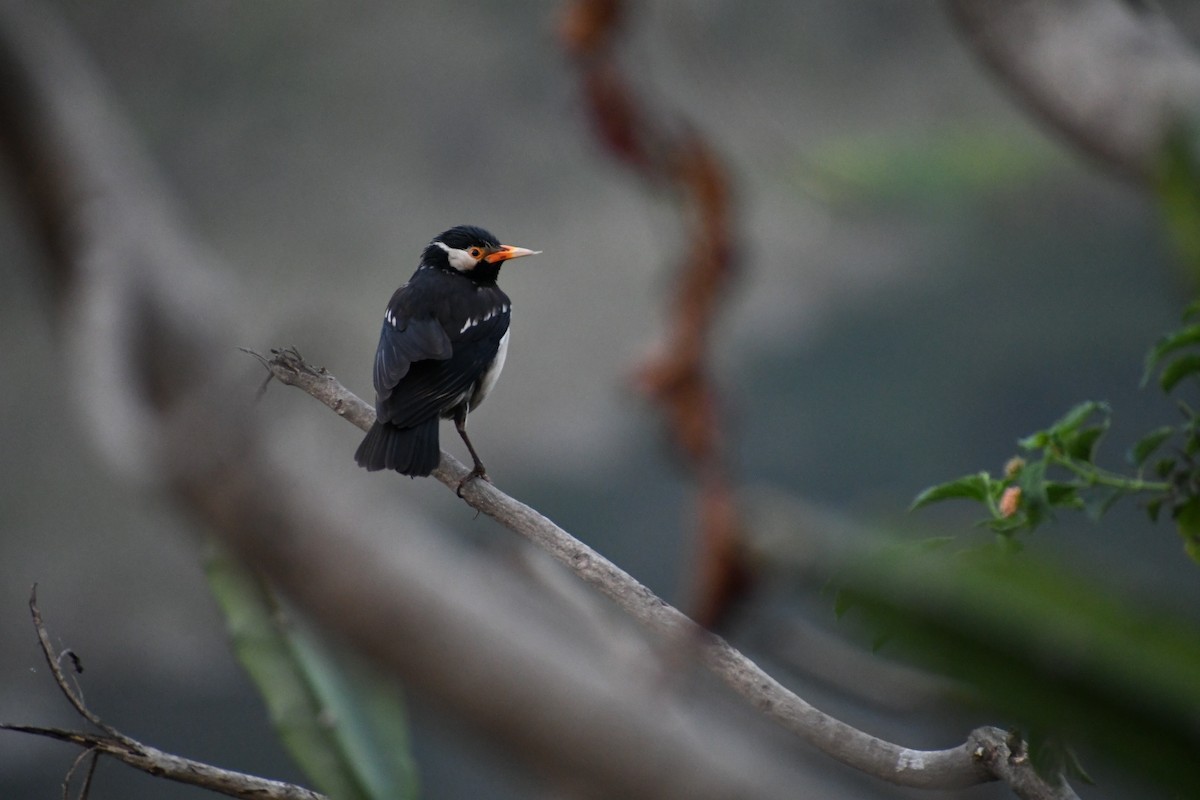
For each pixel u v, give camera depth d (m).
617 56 6.53
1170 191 1.92
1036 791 3.46
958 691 1.51
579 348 55.53
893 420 46.69
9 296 49.84
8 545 46.19
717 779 1.46
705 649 3.09
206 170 56.94
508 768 1.51
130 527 46.34
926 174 41.69
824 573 1.37
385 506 1.64
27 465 47.38
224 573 4.07
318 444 1.67
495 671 1.50
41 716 38.31
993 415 46.06
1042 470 4.05
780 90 56.62
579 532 46.88
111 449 1.64
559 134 59.06
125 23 56.41
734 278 6.17
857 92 56.72
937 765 3.51
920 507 4.18
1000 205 43.41
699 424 5.55
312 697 4.07
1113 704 1.27
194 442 1.62
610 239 58.09
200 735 38.19
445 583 1.58
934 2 56.16
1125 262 44.59
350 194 58.03
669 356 5.73
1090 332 44.31
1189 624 1.34
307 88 58.38
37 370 49.44
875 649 1.52
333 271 56.41
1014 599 1.31
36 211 2.36
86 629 44.94
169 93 57.25
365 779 3.99
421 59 59.47
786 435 47.19
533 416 53.41
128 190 2.38
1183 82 5.39
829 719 3.47
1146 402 43.06
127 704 39.75
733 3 57.41
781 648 3.54
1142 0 5.88
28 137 2.38
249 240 56.22
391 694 4.18
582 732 1.47
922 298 48.59
